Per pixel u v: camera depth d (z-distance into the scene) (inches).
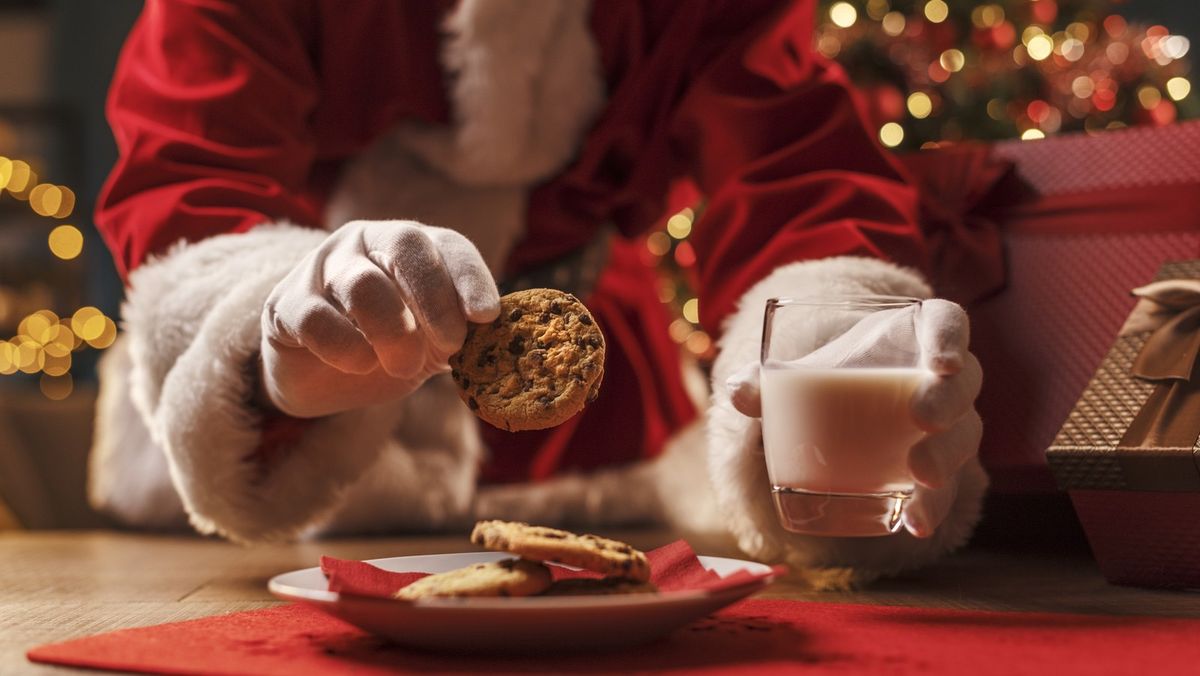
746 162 46.9
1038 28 98.7
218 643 27.8
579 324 30.0
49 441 79.2
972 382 30.0
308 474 38.7
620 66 49.3
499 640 25.7
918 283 38.5
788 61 49.6
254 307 36.0
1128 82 100.0
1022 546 45.1
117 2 228.7
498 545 26.1
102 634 28.7
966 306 45.1
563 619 25.2
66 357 201.2
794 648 27.2
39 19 227.9
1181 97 101.7
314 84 47.2
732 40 49.1
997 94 96.5
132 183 42.8
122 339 61.5
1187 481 34.2
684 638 28.1
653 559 30.8
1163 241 42.7
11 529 75.9
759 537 37.0
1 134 225.5
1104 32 105.0
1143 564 36.2
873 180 43.7
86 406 81.0
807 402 30.0
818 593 35.8
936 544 37.3
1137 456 34.8
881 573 37.2
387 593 29.2
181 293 37.7
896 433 29.7
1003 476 43.0
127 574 41.2
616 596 26.2
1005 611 32.7
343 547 49.7
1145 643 27.6
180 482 38.1
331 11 47.4
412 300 30.0
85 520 78.2
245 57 45.1
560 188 50.6
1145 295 37.1
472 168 48.9
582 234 53.2
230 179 42.5
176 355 37.4
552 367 29.5
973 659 26.2
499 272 51.6
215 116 43.9
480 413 29.8
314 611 31.5
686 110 49.2
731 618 30.4
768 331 31.4
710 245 46.2
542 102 48.1
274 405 37.1
